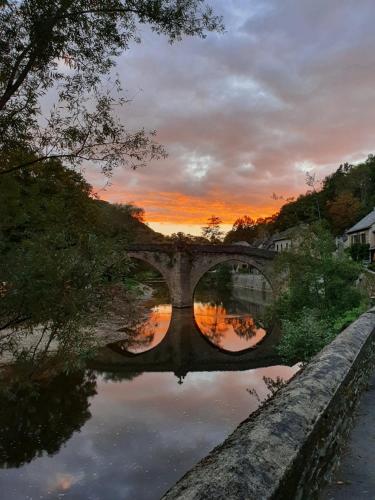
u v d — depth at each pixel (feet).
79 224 24.41
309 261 63.77
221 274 258.16
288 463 7.34
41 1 20.59
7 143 22.12
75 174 24.32
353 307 61.46
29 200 21.42
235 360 72.84
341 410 13.83
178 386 52.90
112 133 22.95
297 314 62.03
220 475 6.24
